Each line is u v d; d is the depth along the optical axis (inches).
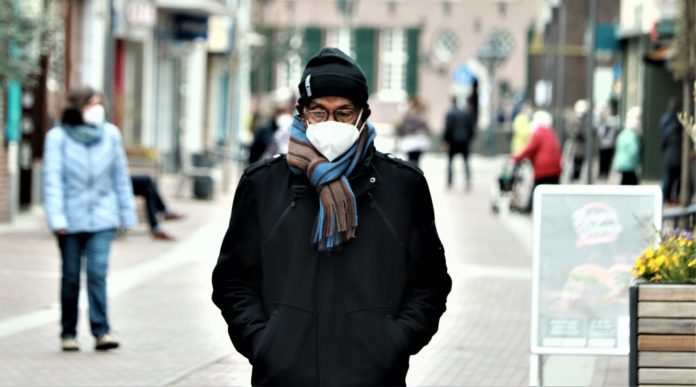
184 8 2952.8
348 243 418.3
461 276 1291.8
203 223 1779.0
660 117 2763.3
